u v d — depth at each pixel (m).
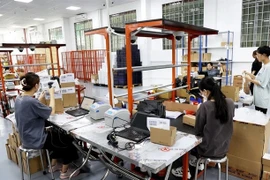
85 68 10.09
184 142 1.70
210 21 6.40
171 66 2.74
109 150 1.60
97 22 9.79
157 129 1.65
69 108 2.93
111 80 2.48
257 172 2.22
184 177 2.03
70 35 11.64
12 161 2.95
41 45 4.41
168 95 3.33
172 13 7.35
